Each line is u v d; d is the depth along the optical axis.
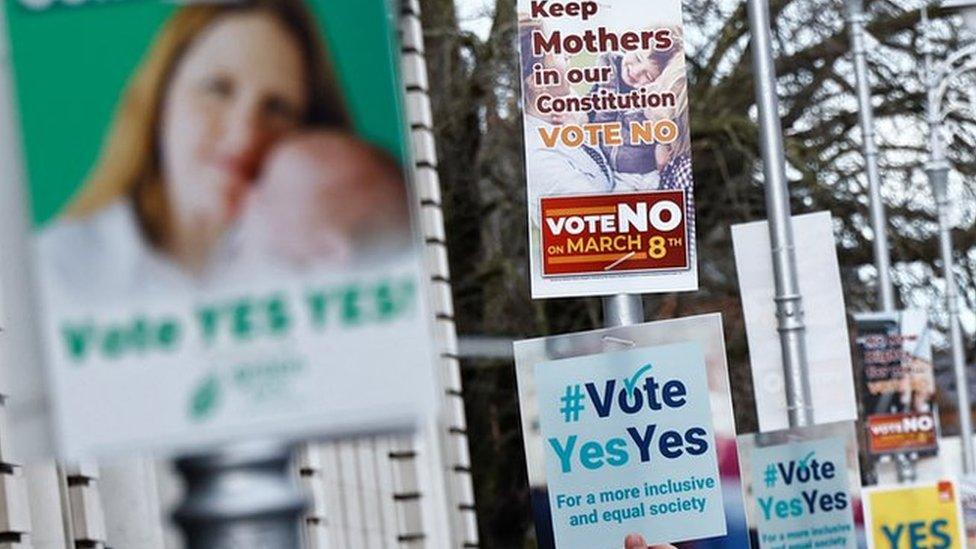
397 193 7.23
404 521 47.28
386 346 7.26
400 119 7.23
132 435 7.23
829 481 38.09
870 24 69.88
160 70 7.23
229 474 7.20
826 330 40.97
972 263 74.00
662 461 28.78
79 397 7.22
